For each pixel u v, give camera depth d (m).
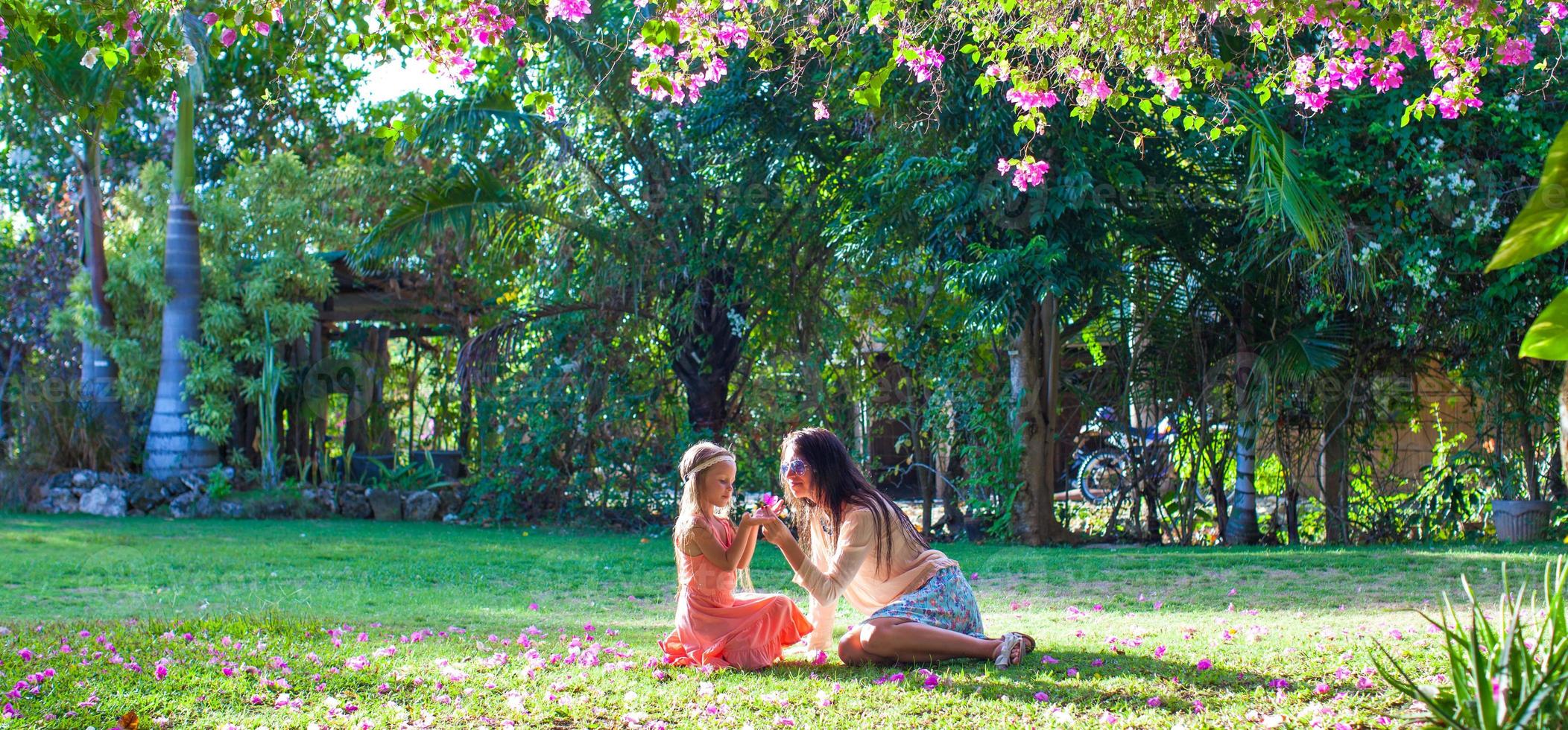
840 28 8.30
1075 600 7.66
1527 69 9.39
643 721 3.77
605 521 13.28
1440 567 8.39
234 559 9.42
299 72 6.01
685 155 12.84
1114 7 6.01
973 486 11.90
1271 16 5.95
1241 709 3.83
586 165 12.98
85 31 5.18
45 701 3.90
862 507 4.72
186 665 4.48
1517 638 2.90
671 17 5.48
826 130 12.00
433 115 12.64
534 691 4.20
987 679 4.26
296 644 5.06
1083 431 12.52
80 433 14.10
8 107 13.17
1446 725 2.82
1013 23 6.37
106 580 8.30
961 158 10.02
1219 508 12.03
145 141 18.45
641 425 13.70
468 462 14.74
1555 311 2.45
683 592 4.82
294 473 15.78
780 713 3.86
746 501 13.52
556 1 5.78
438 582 8.69
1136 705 3.92
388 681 4.31
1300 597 7.39
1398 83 6.05
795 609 4.88
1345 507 11.64
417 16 5.50
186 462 14.24
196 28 12.55
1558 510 10.80
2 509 13.56
